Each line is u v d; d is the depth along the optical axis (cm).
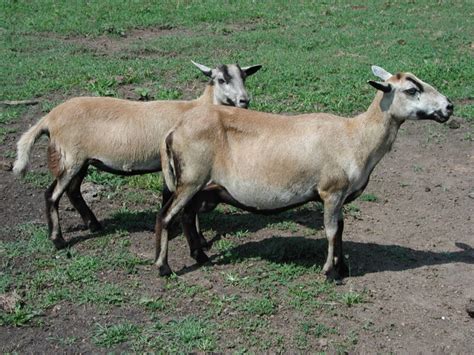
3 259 667
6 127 1012
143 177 860
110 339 545
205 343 539
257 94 1163
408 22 1688
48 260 667
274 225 759
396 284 641
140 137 694
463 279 655
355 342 552
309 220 782
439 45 1470
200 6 1838
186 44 1500
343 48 1471
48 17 1683
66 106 695
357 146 612
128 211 786
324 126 611
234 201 632
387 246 718
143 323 569
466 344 555
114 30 1602
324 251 692
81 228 743
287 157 606
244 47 1493
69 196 720
